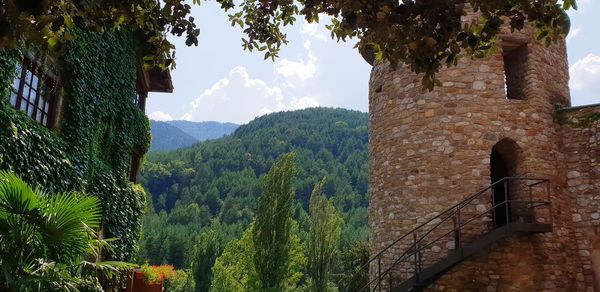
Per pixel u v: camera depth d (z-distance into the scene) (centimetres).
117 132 1125
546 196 1059
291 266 2458
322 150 10350
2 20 322
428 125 1101
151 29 487
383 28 379
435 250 1040
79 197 646
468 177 1055
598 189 1070
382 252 1045
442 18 380
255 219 2327
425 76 399
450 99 1097
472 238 1023
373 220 1220
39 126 791
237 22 589
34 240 581
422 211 1071
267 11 530
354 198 7550
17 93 780
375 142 1234
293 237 2481
